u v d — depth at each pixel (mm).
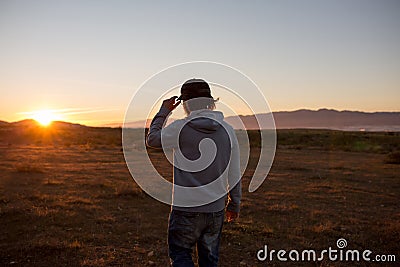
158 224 6051
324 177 12617
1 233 5238
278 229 5828
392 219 6707
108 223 6012
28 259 4238
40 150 23719
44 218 6066
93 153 21625
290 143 38156
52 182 10086
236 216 2623
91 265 4090
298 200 8523
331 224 6121
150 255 4480
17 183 10023
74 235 5215
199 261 2523
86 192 8859
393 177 12906
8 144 30766
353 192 9734
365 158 21516
